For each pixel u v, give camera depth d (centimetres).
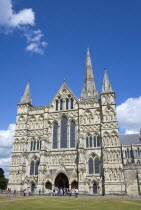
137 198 5031
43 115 8106
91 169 6769
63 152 7231
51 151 7388
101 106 7525
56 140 7575
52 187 6694
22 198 4944
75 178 6619
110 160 6569
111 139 6856
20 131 7975
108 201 4147
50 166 7162
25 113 8244
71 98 8069
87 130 7356
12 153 7656
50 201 4150
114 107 7288
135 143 10700
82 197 5409
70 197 5381
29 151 7644
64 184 6981
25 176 7281
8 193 6981
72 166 6931
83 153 6831
